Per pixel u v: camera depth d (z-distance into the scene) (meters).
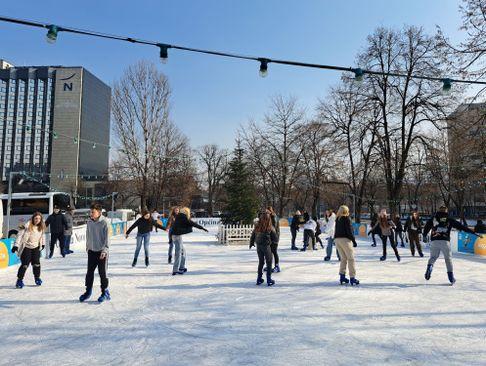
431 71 21.95
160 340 4.22
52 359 3.67
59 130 70.81
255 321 4.95
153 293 6.70
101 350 3.91
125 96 32.56
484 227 13.50
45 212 19.08
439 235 7.81
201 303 5.95
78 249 15.25
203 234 24.80
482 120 14.59
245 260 11.34
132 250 14.14
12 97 81.50
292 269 9.61
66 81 70.69
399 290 6.97
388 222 11.52
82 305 5.85
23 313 5.38
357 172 31.81
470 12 13.12
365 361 3.60
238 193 18.98
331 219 11.26
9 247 10.07
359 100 26.08
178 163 37.56
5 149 79.06
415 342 4.13
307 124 35.25
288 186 38.97
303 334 4.41
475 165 19.17
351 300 6.15
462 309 5.57
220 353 3.81
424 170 29.06
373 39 25.17
